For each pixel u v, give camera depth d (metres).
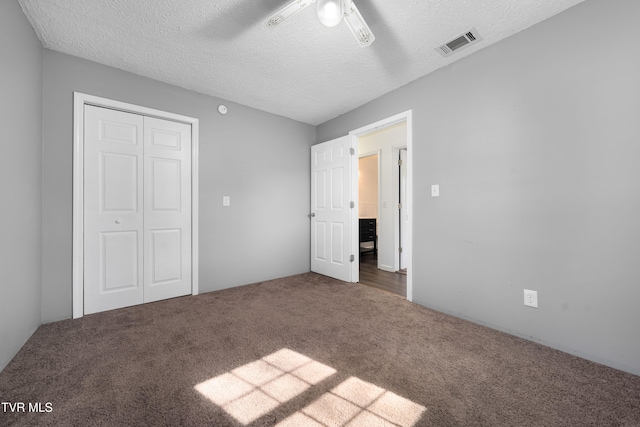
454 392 1.30
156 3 1.62
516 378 1.41
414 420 1.12
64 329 1.97
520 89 1.88
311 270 3.88
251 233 3.27
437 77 2.40
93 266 2.29
